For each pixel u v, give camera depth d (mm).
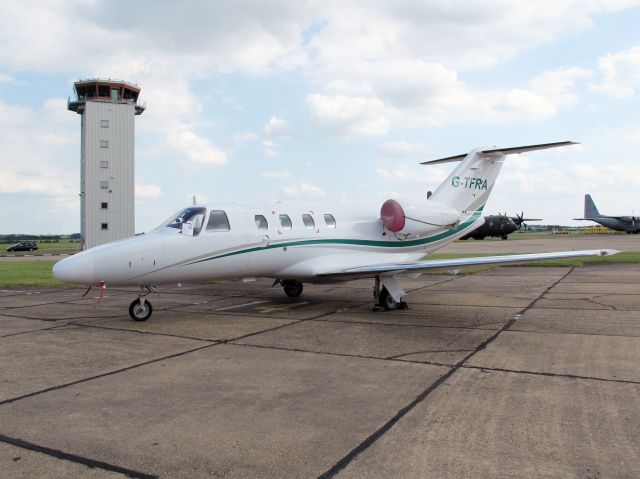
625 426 4523
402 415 4875
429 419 4758
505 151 14078
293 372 6461
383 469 3779
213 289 16781
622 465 3789
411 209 12875
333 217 12844
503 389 5637
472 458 3936
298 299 13961
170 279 10344
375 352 7508
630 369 6395
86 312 11852
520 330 9055
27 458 4039
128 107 49250
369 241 13094
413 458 3953
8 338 8812
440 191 14250
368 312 11477
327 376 6262
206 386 5895
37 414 5016
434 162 15656
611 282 16875
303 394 5566
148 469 3834
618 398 5277
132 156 49625
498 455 3979
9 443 4328
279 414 4949
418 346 7871
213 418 4863
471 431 4457
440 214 13461
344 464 3873
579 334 8641
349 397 5441
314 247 12141
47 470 3828
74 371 6602
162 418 4875
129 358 7277
